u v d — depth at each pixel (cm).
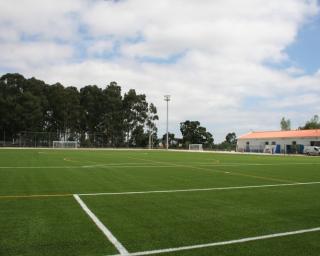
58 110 8931
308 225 750
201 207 938
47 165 2300
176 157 3966
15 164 2344
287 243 620
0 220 763
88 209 889
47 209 884
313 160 3841
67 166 2241
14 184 1352
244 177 1762
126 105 9875
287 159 4019
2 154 3838
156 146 10000
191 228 715
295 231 700
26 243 601
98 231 681
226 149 9138
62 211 862
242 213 866
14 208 894
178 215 834
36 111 8169
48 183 1390
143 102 9919
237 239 640
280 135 7888
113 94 9756
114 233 668
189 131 10438
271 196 1148
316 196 1158
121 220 775
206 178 1684
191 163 2856
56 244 598
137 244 603
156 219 790
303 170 2297
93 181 1478
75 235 651
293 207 953
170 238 641
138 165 2500
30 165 2278
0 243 600
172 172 1991
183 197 1100
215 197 1110
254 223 764
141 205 955
